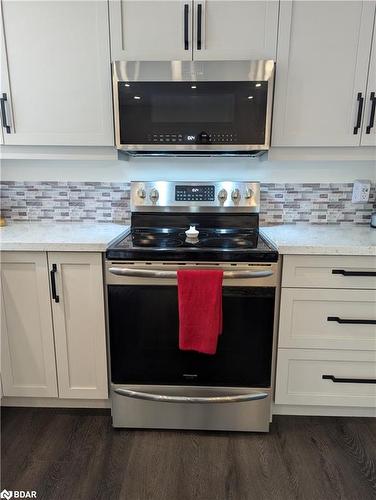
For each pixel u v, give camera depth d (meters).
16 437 1.60
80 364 1.65
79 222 2.06
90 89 1.62
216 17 1.53
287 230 1.86
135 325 1.53
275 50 1.56
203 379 1.58
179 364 1.57
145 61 1.52
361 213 1.99
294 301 1.54
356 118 1.62
